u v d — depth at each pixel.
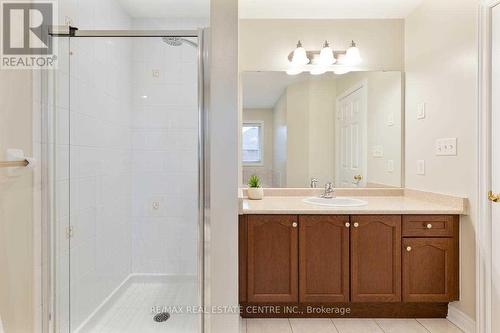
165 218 2.51
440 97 2.26
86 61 2.03
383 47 2.76
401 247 2.10
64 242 1.79
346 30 2.75
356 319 2.19
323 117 2.83
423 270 2.10
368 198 2.63
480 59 1.89
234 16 1.75
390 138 2.77
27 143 1.52
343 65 2.77
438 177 2.29
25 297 1.51
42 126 1.63
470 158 1.98
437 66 2.29
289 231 2.10
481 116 1.89
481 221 1.90
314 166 2.82
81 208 1.98
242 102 2.75
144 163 2.54
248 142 2.77
